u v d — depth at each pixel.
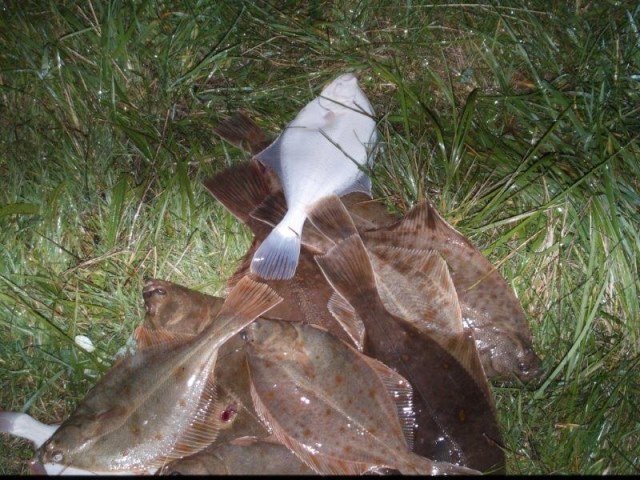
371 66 1.66
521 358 1.31
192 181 1.52
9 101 1.63
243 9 1.71
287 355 1.15
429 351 1.21
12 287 1.39
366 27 1.78
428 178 1.53
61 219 1.47
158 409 1.16
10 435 1.29
